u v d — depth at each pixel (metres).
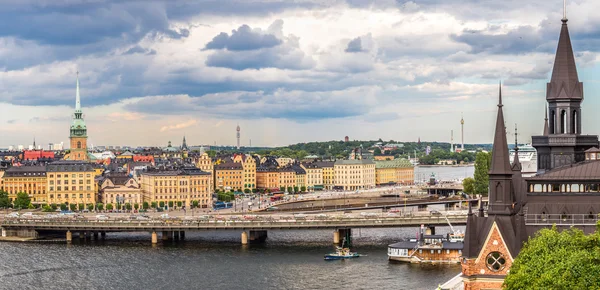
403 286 198.00
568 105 170.38
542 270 103.19
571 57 171.00
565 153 170.50
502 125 121.19
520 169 168.50
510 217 118.94
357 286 199.88
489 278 118.31
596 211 141.25
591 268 99.69
